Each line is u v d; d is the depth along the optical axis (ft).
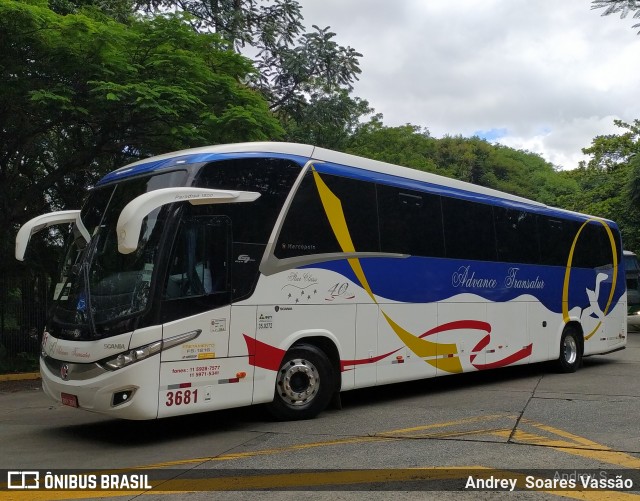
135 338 22.16
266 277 25.94
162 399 22.41
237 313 24.77
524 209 41.14
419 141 137.69
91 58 40.27
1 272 47.88
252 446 22.41
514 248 39.60
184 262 23.61
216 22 67.92
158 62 40.96
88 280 24.47
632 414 27.20
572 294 44.47
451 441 22.44
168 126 43.01
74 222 28.66
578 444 21.76
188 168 24.95
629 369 45.91
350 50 71.46
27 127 44.39
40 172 51.83
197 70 42.96
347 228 29.45
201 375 23.50
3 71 39.01
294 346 26.99
